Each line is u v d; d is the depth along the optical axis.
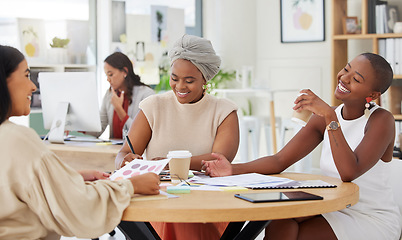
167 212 1.55
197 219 1.55
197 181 2.03
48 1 5.43
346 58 5.42
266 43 6.54
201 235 2.24
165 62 6.09
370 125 2.11
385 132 2.07
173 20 6.12
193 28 6.59
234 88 6.58
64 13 5.55
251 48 6.62
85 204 1.57
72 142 3.68
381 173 2.16
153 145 2.50
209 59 2.37
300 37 6.25
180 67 2.36
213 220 1.55
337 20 5.30
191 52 2.34
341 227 1.95
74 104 3.60
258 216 1.57
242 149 5.82
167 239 2.25
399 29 4.91
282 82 6.42
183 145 2.49
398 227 2.15
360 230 1.99
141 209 1.58
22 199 1.57
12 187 1.56
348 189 1.89
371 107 2.17
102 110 4.04
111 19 5.71
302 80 6.27
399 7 5.12
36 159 1.56
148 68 5.95
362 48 5.56
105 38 5.72
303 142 2.33
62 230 1.59
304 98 2.05
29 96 1.73
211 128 2.50
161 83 6.00
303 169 4.96
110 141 3.68
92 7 5.73
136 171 1.91
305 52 6.25
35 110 5.07
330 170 2.25
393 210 2.16
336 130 2.02
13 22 5.18
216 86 6.20
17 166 1.56
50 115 3.70
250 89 5.95
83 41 5.60
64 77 3.60
